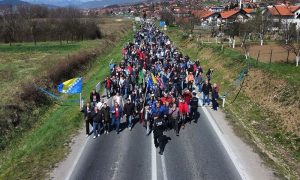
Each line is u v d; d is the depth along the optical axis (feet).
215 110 79.92
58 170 50.65
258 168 51.21
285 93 76.89
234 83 100.17
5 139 68.44
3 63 147.43
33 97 88.33
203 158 54.60
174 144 60.34
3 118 72.69
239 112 79.82
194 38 212.23
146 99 73.20
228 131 66.54
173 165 52.29
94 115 63.16
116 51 191.21
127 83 88.22
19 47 205.57
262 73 92.73
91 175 49.21
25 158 56.49
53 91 102.32
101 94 93.71
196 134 64.90
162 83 84.33
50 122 76.07
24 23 256.93
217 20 309.42
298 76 85.15
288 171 51.96
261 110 78.28
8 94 85.61
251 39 195.31
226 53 129.90
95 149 58.44
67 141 61.98
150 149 58.39
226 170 50.55
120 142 61.57
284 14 250.98
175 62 111.96
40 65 138.31
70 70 124.88
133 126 69.92
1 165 59.21
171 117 64.54
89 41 227.81
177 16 415.03
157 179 47.96
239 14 283.59
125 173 49.83
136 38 217.15
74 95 99.35
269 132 67.56
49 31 248.32
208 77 100.94
